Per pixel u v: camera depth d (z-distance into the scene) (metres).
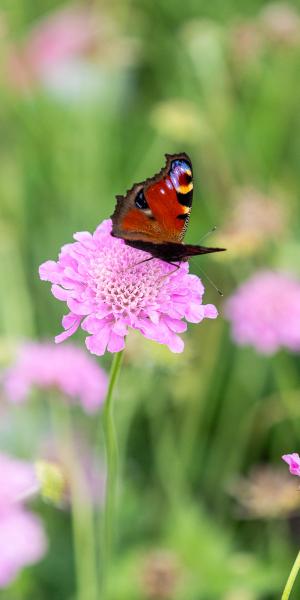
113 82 1.24
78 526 0.86
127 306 0.74
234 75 1.20
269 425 0.95
